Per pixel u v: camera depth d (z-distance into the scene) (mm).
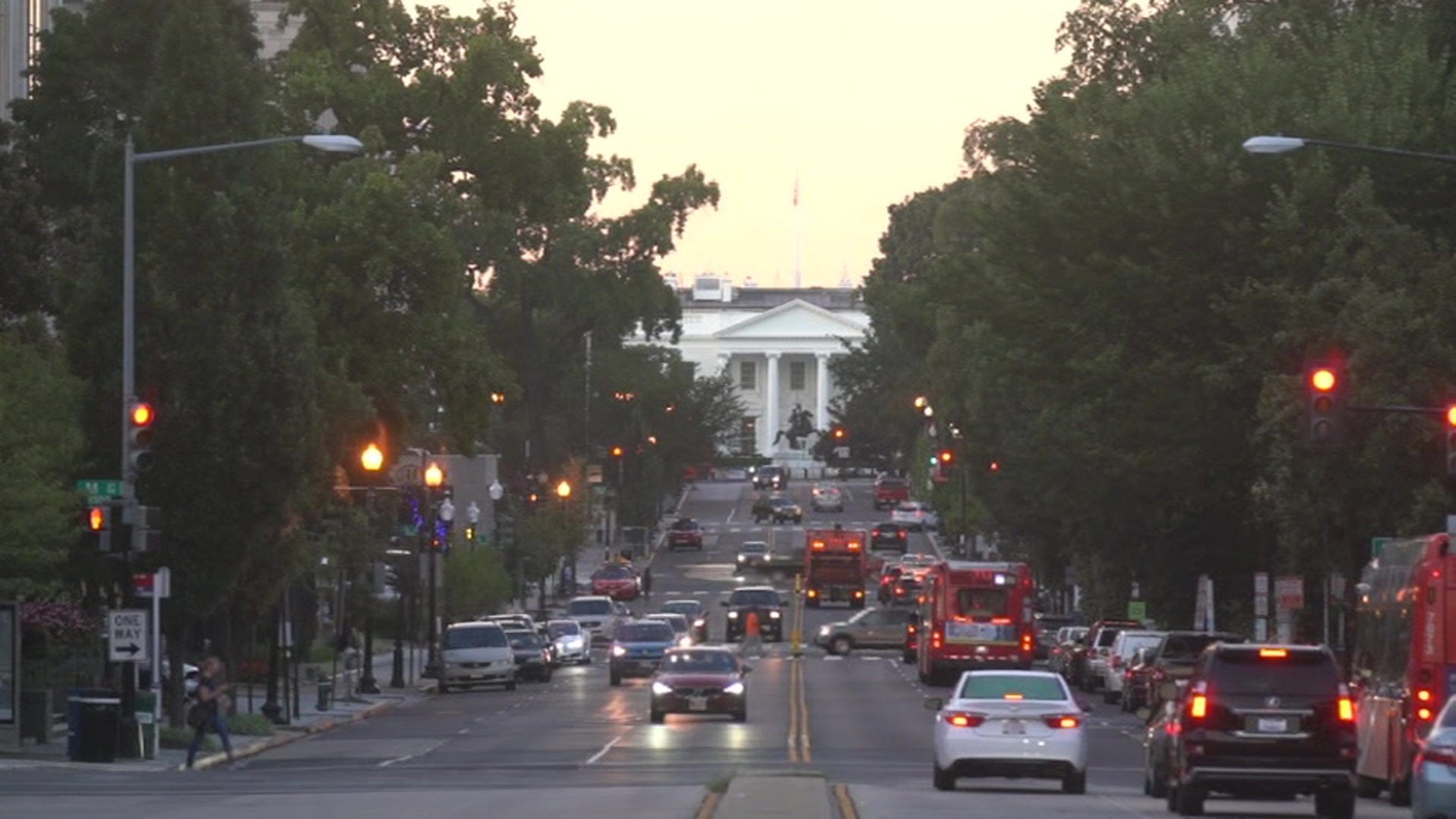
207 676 114812
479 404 191250
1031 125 164500
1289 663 79000
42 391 124562
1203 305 143750
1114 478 158875
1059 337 152875
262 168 130875
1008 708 90750
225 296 127938
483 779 101750
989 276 160250
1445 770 66562
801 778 91688
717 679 148250
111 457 126812
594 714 163750
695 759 115688
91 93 180000
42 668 134875
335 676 194500
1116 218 146250
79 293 127625
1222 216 141625
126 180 120562
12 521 118688
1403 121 136375
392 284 184750
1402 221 136125
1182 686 85438
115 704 115688
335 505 173750
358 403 164125
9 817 77562
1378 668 93062
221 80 129625
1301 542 142000
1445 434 105875
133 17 180875
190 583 128125
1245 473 152625
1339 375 100250
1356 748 78438
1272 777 78188
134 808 82375
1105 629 193375
